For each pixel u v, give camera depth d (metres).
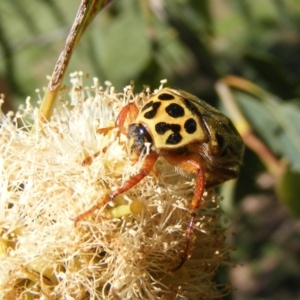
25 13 0.13
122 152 0.09
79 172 0.09
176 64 0.13
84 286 0.09
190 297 0.09
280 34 0.15
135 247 0.09
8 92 0.12
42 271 0.09
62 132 0.09
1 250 0.09
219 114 0.09
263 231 0.21
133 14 0.13
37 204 0.09
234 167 0.09
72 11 0.13
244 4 0.15
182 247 0.09
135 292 0.09
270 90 0.13
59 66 0.09
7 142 0.09
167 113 0.09
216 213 0.10
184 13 0.14
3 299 0.09
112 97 0.10
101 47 0.13
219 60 0.13
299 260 0.21
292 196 0.12
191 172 0.09
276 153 0.12
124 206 0.09
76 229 0.09
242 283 0.21
